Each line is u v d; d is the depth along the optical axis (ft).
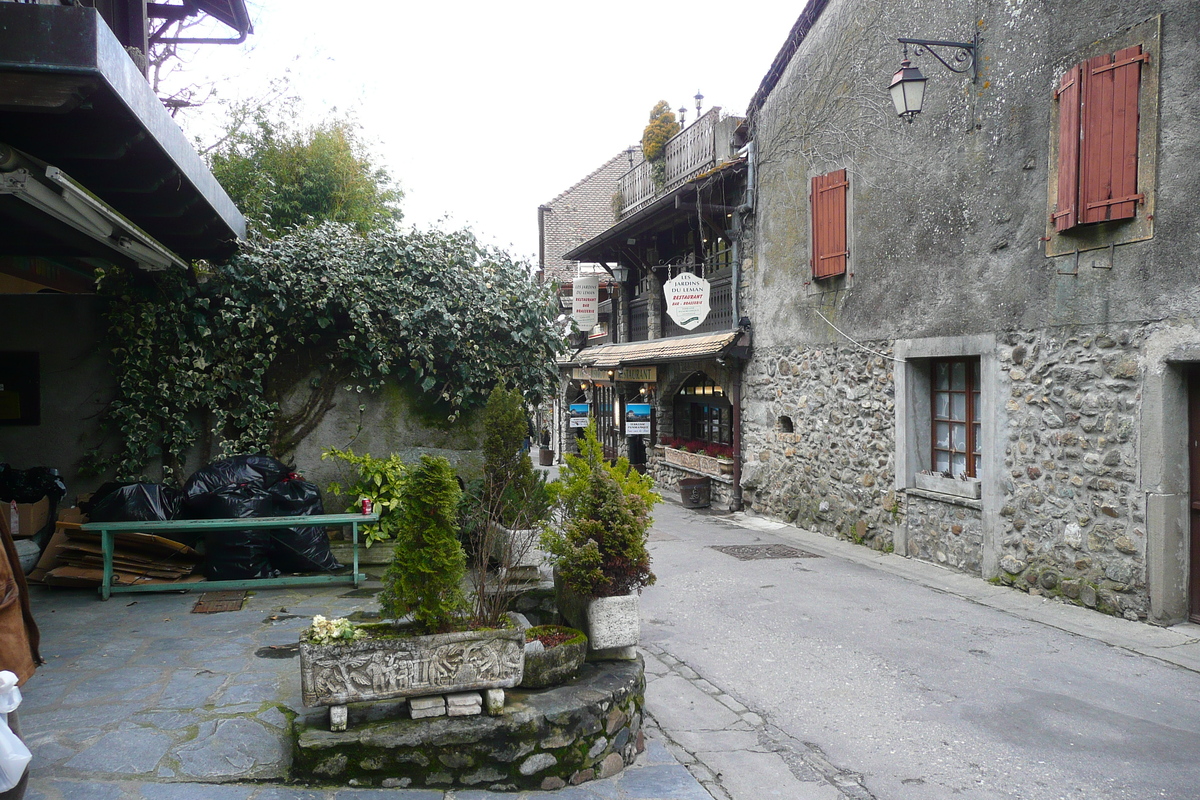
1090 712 14.57
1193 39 18.02
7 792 7.72
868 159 30.17
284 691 12.75
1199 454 18.92
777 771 12.30
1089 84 20.27
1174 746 13.15
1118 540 20.15
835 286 32.68
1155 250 18.99
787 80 36.01
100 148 12.21
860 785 11.87
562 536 14.25
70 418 21.57
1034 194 22.58
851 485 31.91
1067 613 20.84
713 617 21.08
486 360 24.41
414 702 10.80
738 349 40.06
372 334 22.66
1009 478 23.68
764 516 39.29
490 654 10.93
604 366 54.80
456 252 24.73
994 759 12.72
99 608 17.81
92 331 21.59
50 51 9.57
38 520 20.25
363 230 50.83
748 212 40.09
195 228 18.22
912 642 18.79
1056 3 21.65
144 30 17.76
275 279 22.17
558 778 11.07
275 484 21.15
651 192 55.57
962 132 25.27
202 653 14.62
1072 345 21.44
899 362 28.58
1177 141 18.40
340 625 10.73
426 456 11.25
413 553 10.94
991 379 24.17
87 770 10.14
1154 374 19.10
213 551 19.95
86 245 17.81
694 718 14.44
